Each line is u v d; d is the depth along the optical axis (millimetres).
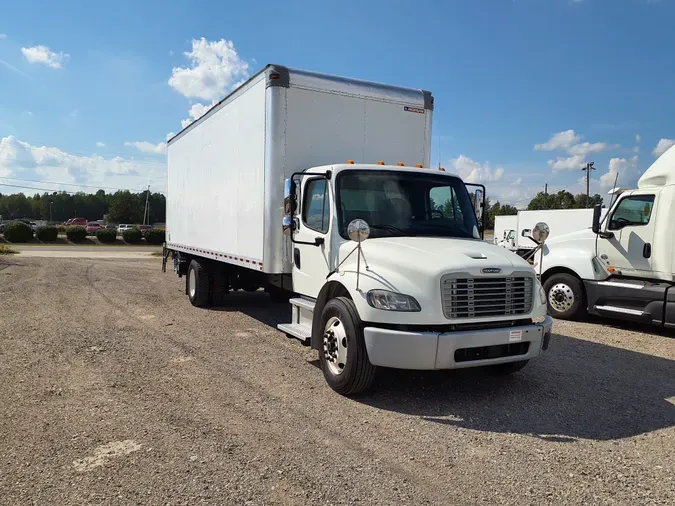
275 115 6863
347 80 7410
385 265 5180
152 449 4004
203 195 10070
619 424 4730
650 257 8812
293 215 6547
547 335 5355
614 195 9516
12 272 16891
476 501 3342
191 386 5578
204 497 3312
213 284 10523
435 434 4418
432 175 6656
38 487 3408
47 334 7906
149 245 49281
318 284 6227
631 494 3467
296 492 3400
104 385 5555
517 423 4703
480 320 4961
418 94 7992
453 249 5324
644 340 8289
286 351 7152
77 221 107125
